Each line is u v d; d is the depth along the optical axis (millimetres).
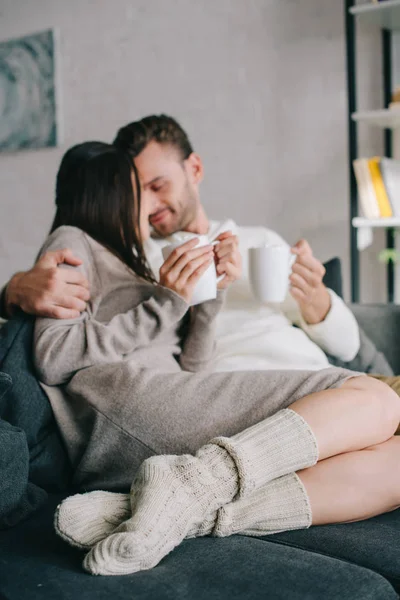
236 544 878
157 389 1078
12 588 758
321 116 2594
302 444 936
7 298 1256
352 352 1614
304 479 953
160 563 828
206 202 2873
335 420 972
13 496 959
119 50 3021
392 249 2525
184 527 854
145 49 2957
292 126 2654
